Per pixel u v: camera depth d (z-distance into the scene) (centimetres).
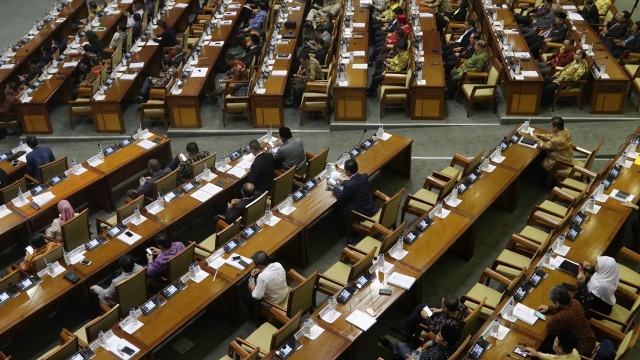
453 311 820
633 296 889
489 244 1122
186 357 932
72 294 999
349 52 1617
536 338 791
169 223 1056
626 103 1471
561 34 1633
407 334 894
